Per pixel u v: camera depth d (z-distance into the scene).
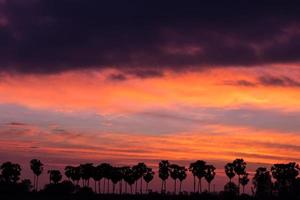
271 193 134.25
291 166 130.88
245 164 141.00
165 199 145.00
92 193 155.25
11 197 134.12
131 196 152.38
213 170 149.25
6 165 153.12
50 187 149.88
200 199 140.88
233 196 140.12
